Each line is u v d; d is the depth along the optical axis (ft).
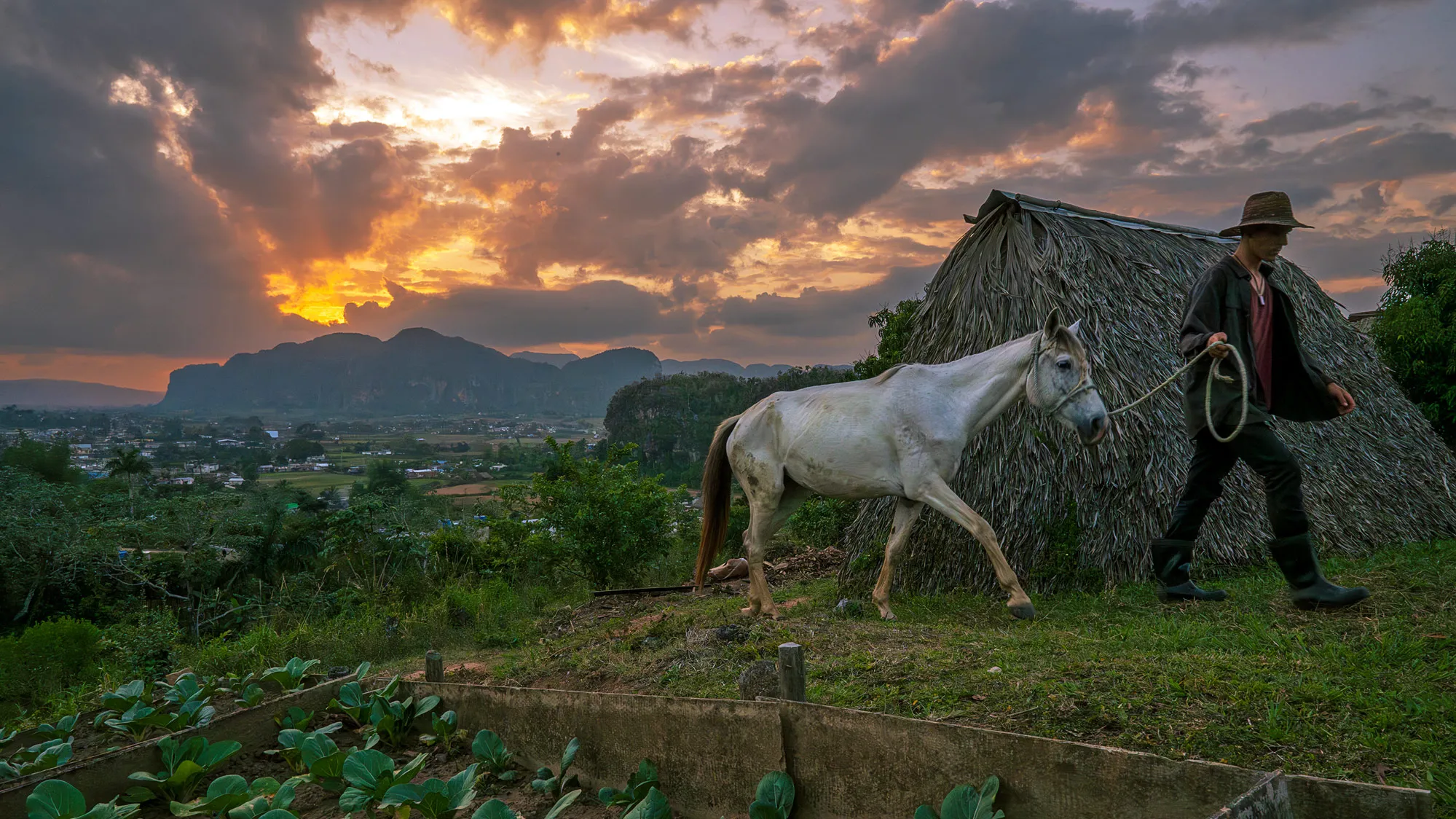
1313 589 13.84
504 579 38.37
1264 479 14.11
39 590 72.02
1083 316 21.24
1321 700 9.62
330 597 40.04
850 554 23.08
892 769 7.80
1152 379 20.71
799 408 19.25
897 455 18.29
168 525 74.18
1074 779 6.76
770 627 16.70
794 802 8.33
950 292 24.38
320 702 12.48
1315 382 14.20
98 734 14.60
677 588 30.42
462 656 22.89
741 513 48.29
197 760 10.29
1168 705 9.82
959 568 20.80
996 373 18.37
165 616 30.37
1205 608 15.51
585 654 18.34
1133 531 19.42
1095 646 13.16
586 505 36.27
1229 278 14.29
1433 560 16.83
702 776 9.04
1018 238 23.03
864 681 12.49
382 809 9.22
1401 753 8.38
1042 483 20.39
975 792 7.04
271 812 8.16
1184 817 6.22
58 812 8.72
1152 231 25.46
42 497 77.71
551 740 10.49
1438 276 36.19
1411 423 25.58
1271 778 5.70
